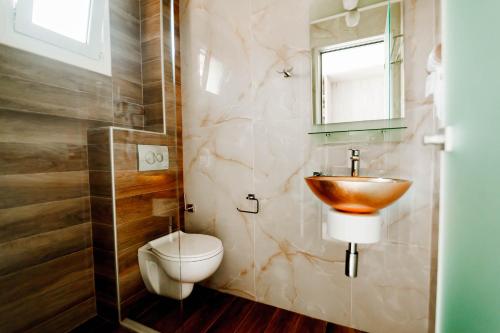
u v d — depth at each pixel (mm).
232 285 1668
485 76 298
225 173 1666
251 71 1546
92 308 1424
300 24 1396
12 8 1107
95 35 1448
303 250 1430
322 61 1350
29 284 1162
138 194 1479
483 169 307
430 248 1146
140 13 1771
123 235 1380
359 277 1299
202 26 1724
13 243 1112
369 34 1246
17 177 1129
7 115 1102
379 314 1265
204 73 1728
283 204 1476
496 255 271
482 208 312
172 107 1755
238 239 1636
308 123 1391
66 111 1327
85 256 1400
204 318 1411
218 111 1677
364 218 883
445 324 480
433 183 1130
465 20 375
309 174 1396
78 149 1380
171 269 1322
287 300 1485
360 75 1269
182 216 1837
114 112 1584
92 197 1416
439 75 901
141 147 1504
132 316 1413
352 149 1227
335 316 1360
